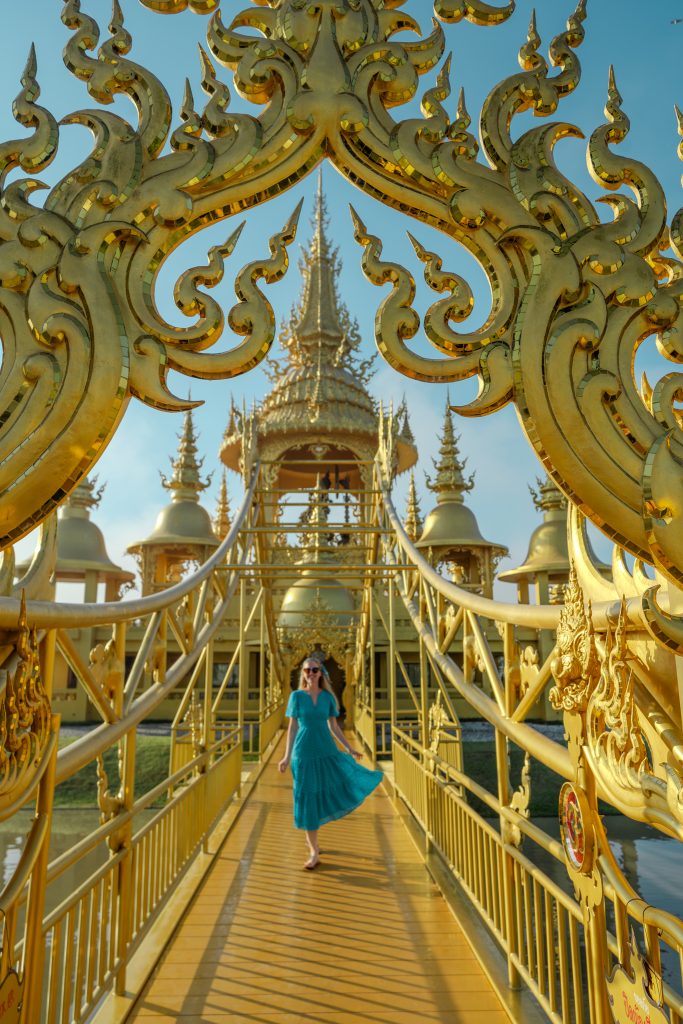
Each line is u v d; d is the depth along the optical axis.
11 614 1.62
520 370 1.68
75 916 2.42
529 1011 2.83
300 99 1.84
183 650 4.48
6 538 1.68
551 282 1.70
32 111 1.83
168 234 1.80
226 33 1.93
